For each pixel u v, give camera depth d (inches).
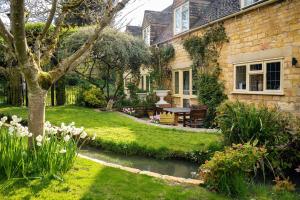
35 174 186.2
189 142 314.2
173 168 260.8
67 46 619.5
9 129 186.9
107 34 609.6
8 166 180.5
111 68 687.7
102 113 581.6
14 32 163.8
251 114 267.9
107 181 189.5
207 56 527.5
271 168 227.8
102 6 254.4
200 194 176.9
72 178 190.7
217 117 300.0
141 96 709.9
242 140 252.7
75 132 207.2
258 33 416.5
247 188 188.9
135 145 300.4
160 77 710.5
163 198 167.5
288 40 367.6
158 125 445.4
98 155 295.0
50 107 665.6
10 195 161.8
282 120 262.7
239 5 466.6
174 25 666.8
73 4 210.5
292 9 360.8
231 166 181.9
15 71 673.6
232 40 471.2
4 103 717.3
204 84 518.6
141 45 674.2
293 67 360.5
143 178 199.8
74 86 892.6
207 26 530.9
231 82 474.0
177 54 654.5
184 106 631.8
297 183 223.6
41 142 194.4
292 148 247.8
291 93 364.2
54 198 160.9
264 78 407.2
